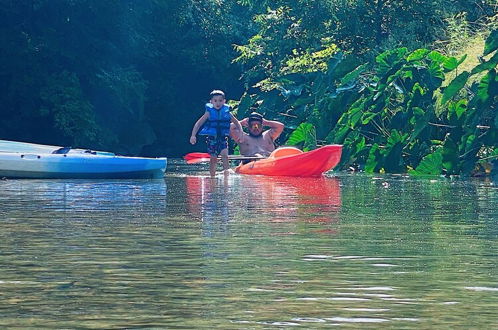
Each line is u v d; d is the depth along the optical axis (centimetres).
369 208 1545
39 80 5619
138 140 6025
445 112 2870
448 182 2316
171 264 930
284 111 3744
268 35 4834
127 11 5875
